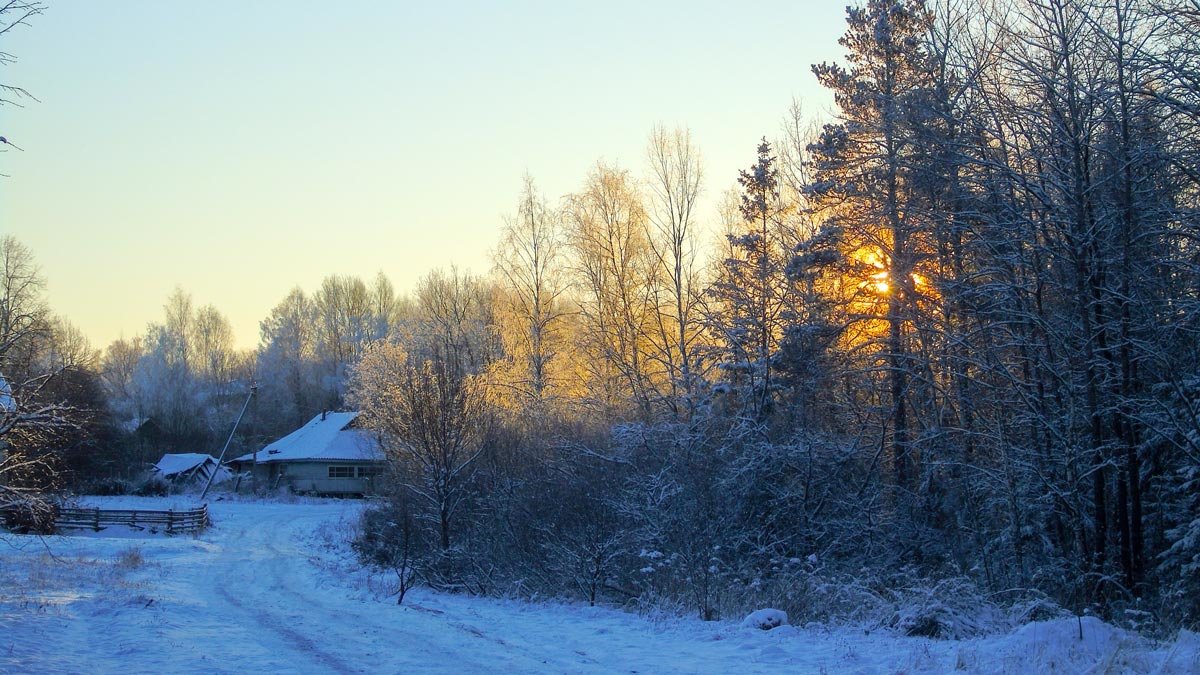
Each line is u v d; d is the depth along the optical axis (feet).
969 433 62.54
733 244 83.71
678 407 89.25
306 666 35.63
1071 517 59.88
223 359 366.63
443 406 84.33
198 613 51.67
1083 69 52.95
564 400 102.94
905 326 71.87
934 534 67.21
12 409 59.41
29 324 76.23
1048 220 54.39
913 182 62.75
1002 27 55.01
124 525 146.00
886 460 75.97
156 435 289.53
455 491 84.84
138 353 392.47
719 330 84.53
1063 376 58.44
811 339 72.84
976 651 35.14
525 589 71.77
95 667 33.42
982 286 58.18
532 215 128.98
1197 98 45.03
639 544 67.67
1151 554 59.72
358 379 188.55
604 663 37.17
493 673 34.83
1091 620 35.88
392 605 59.98
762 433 73.05
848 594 52.95
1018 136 56.90
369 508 129.18
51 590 57.57
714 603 54.39
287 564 94.58
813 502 72.38
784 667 35.81
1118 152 51.19
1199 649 30.91
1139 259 52.90
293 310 347.56
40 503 63.72
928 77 62.95
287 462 239.91
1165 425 52.47
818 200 73.97
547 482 78.84
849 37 75.61
